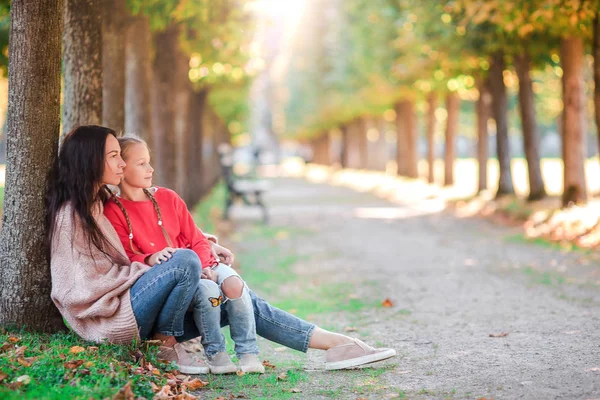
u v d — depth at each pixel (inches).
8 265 225.8
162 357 223.1
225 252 237.9
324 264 510.0
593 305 326.6
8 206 225.8
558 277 410.6
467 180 1651.1
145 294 206.1
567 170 721.0
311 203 1160.8
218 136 1722.4
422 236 668.7
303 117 2741.1
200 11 442.6
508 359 234.8
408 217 868.6
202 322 220.2
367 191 1449.3
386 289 398.0
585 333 269.6
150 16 426.3
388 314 329.1
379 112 1643.7
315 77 2175.2
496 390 197.9
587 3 493.0
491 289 382.9
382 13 951.6
